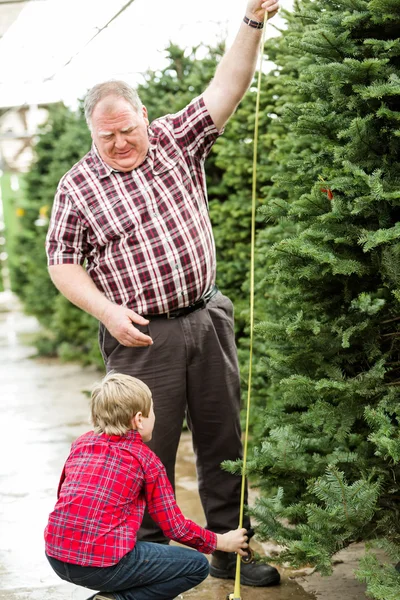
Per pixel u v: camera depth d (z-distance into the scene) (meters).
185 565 2.52
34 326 14.17
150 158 2.83
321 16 2.72
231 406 3.02
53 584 3.24
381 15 2.49
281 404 3.34
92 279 2.91
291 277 2.71
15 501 4.35
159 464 2.49
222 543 2.59
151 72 5.95
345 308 2.72
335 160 2.62
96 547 2.35
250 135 4.68
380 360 2.54
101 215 2.81
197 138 2.89
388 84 2.42
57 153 9.80
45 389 7.87
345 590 2.98
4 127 13.57
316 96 2.80
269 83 4.34
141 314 2.84
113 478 2.41
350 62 2.45
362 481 2.43
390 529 2.60
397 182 2.53
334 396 2.64
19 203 15.55
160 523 2.48
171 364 2.86
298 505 2.66
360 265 2.53
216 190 5.14
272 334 2.76
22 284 14.52
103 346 2.98
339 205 2.55
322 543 2.48
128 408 2.47
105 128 2.72
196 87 5.45
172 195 2.83
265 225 4.65
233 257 4.97
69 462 2.50
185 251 2.82
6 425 6.30
